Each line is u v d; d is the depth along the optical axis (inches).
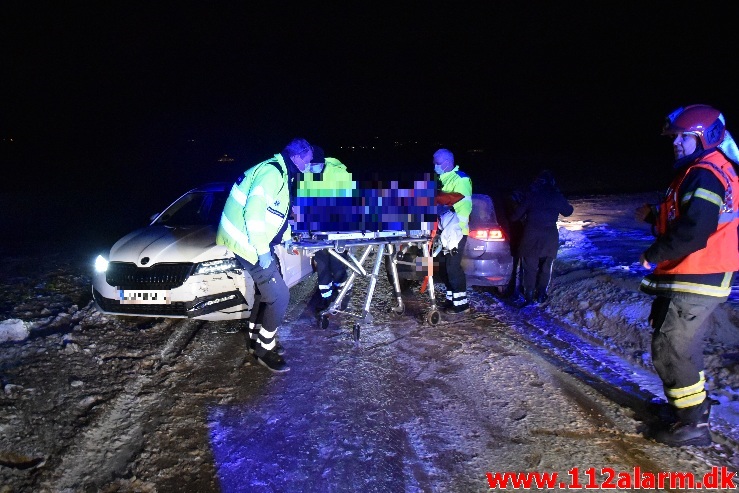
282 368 181.3
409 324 225.0
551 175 235.8
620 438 141.1
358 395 165.8
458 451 137.1
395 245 219.1
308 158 172.6
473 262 238.7
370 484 125.4
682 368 133.3
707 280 128.2
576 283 254.4
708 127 124.9
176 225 237.3
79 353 190.9
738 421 145.0
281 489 124.0
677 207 127.0
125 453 138.0
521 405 158.2
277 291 175.5
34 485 124.9
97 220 520.7
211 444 141.0
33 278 294.7
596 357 190.4
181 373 181.0
